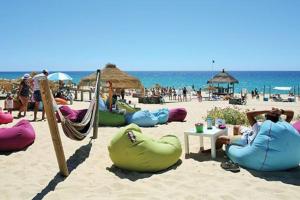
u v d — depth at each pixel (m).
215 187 4.53
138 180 4.84
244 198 4.16
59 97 17.19
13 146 6.33
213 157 5.98
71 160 5.91
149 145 5.17
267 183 4.64
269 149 4.97
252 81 81.12
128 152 5.09
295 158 5.02
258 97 28.09
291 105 20.44
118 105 10.69
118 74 10.20
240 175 4.99
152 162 5.12
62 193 4.36
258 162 5.09
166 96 28.94
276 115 5.30
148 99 19.98
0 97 18.09
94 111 7.65
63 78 19.05
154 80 92.81
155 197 4.20
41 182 4.77
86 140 7.52
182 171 5.24
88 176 5.04
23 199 4.19
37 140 7.17
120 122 9.57
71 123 5.51
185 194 4.29
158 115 10.30
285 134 4.95
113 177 4.99
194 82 81.50
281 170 5.14
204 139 7.66
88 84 11.02
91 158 6.05
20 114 10.70
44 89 4.53
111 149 5.27
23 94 10.64
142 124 9.55
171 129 9.07
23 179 4.89
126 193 4.34
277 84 67.38
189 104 19.62
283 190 4.39
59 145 4.86
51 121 4.71
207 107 17.09
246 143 5.60
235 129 6.36
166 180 4.82
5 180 4.85
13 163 5.64
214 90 30.86
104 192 4.39
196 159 5.96
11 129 6.40
